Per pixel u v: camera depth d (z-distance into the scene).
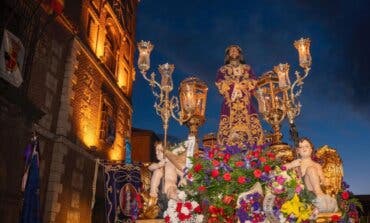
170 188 6.90
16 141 10.60
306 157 6.37
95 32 19.02
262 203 5.69
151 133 27.52
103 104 19.14
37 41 12.91
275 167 6.25
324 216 5.79
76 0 16.94
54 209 13.48
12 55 10.55
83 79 16.97
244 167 6.09
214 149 6.52
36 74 13.34
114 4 21.97
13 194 10.31
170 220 6.27
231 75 8.44
